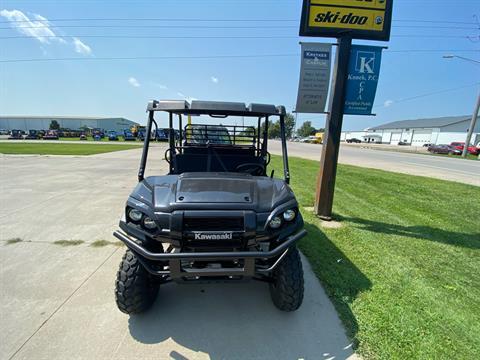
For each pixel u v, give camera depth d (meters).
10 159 12.70
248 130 3.37
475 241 3.87
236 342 1.94
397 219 4.77
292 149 26.33
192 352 1.85
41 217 4.45
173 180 2.32
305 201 5.68
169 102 2.60
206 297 2.43
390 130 67.44
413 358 1.81
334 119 4.26
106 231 3.88
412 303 2.41
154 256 1.79
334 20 3.96
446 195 6.74
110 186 6.88
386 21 3.97
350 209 5.32
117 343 1.90
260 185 2.27
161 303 2.34
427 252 3.47
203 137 3.31
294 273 2.12
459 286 2.71
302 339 1.97
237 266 1.95
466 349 1.90
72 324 2.06
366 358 1.82
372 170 11.04
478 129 50.81
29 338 1.92
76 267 2.89
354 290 2.58
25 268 2.86
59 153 15.87
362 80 4.20
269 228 1.95
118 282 2.04
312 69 4.18
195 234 1.85
